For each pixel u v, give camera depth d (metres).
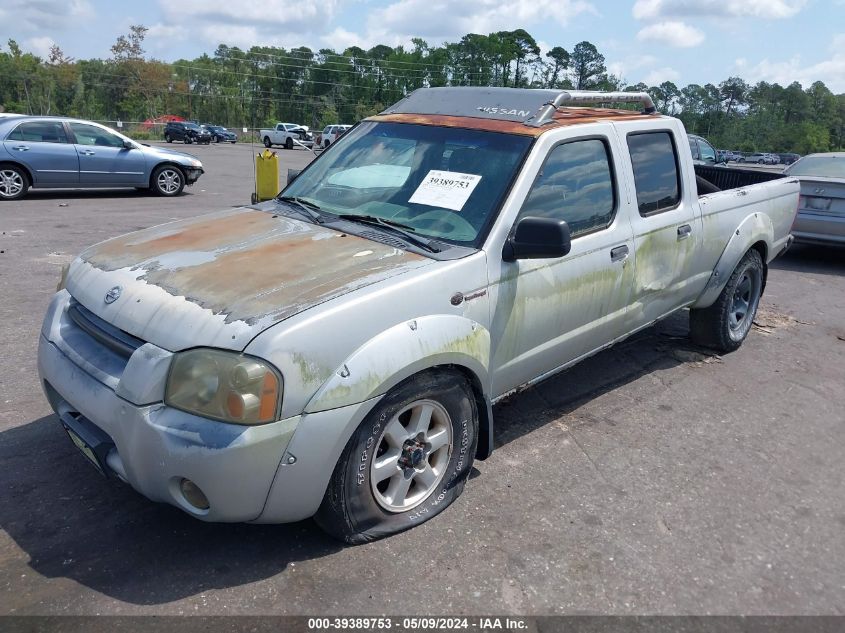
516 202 3.49
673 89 116.25
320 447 2.68
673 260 4.71
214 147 45.16
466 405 3.33
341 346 2.71
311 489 2.74
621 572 3.01
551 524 3.32
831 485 3.84
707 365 5.59
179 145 46.47
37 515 3.20
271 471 2.61
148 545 3.02
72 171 13.28
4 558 2.90
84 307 3.20
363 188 3.96
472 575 2.93
